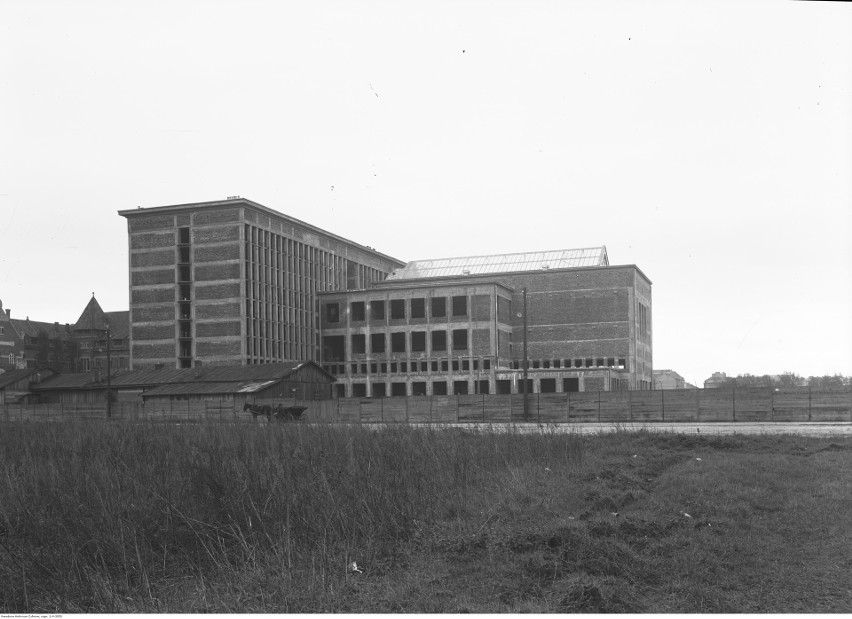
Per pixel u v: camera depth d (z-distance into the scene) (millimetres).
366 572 10469
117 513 12016
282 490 13461
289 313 93500
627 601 8805
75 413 63344
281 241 93375
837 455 22953
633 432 30953
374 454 18500
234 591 9648
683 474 19141
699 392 51344
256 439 22672
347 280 108500
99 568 10383
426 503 14266
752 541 11875
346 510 12938
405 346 92000
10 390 78312
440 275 111500
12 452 22125
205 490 13930
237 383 69500
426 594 9312
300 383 71500
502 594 9195
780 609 8664
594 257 106375
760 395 50094
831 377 60750
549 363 94688
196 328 86438
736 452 25469
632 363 91625
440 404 56812
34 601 9484
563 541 11336
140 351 88875
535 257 109562
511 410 55125
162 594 9820
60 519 11805
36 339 120375
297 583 9742
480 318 88688
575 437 25328
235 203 85750
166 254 88562
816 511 14125
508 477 17625
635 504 15023
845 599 9055
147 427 29391
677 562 10570
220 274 85875
